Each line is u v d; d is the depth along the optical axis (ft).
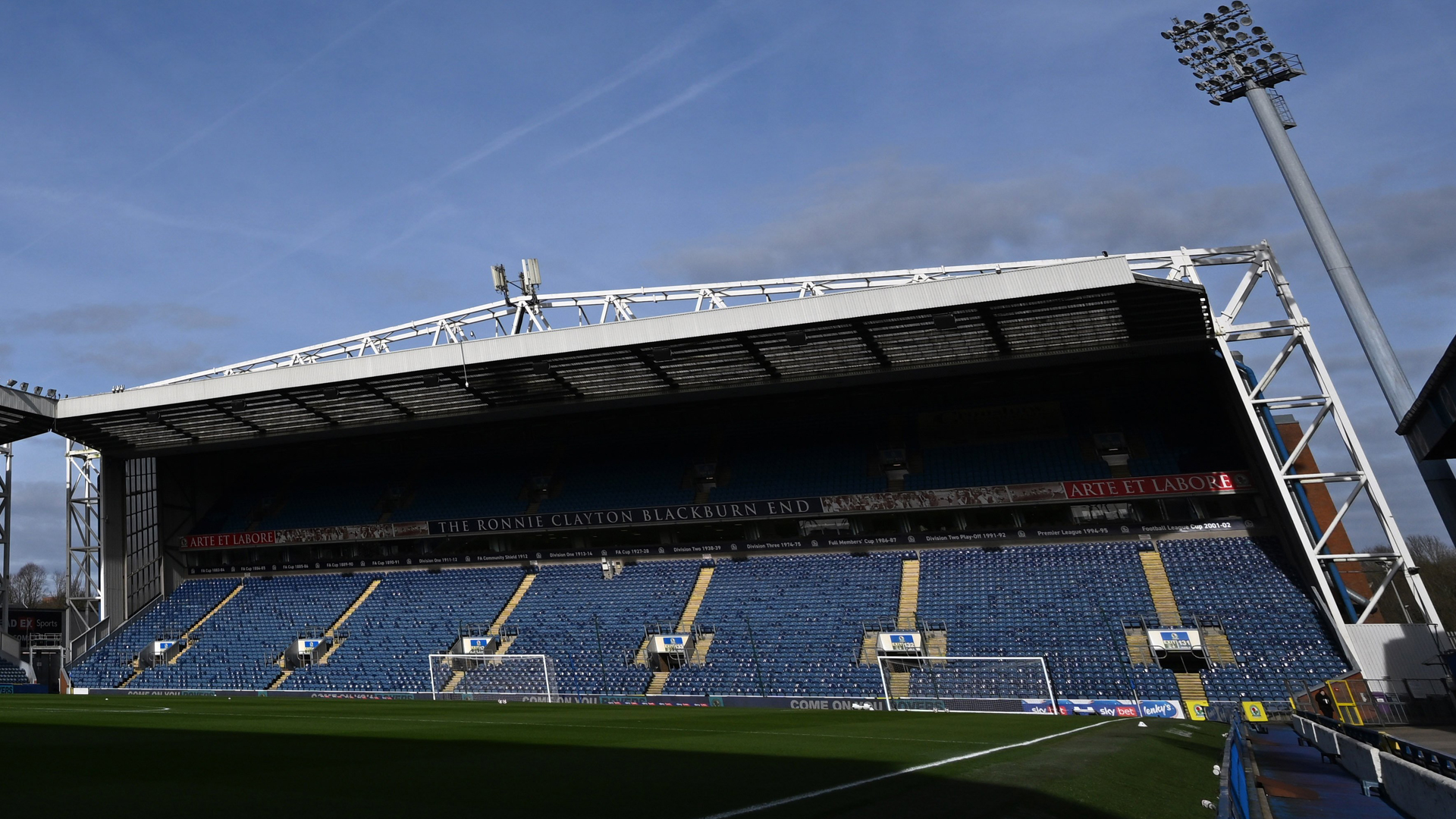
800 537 188.55
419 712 102.17
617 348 150.30
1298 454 143.23
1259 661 135.64
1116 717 121.39
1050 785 43.88
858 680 148.05
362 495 219.00
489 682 167.73
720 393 171.94
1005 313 139.64
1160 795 50.01
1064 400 190.39
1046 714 125.59
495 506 203.72
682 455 206.28
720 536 194.08
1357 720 119.44
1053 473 172.24
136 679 188.03
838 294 139.13
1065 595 157.38
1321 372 143.33
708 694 150.82
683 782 41.37
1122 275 126.00
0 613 191.31
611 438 217.36
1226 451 165.78
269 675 180.45
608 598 185.26
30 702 109.09
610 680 160.76
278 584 213.25
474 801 34.17
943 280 134.62
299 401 175.63
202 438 196.75
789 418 208.44
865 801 36.68
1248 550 157.79
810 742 65.72
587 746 58.39
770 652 159.02
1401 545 133.90
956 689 141.79
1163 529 166.81
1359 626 131.95
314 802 33.17
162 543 217.77
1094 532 170.09
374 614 195.42
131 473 213.25
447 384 169.07
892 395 201.77
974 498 171.63
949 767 49.98
